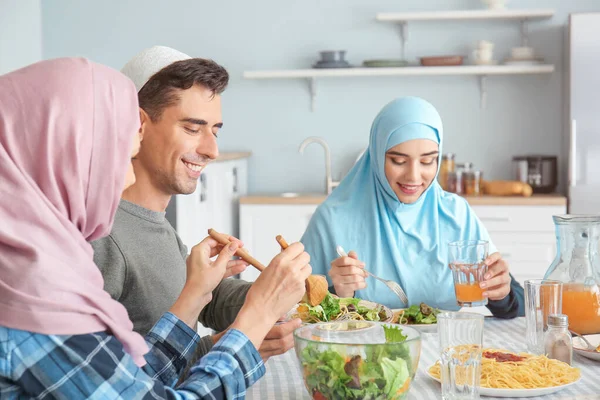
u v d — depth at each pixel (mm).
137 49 5133
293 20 5066
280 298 1396
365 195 2553
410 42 5000
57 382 1096
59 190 1157
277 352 1540
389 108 2447
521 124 4961
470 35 4953
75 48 5152
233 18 5090
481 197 4477
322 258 2545
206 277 1469
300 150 4859
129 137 1227
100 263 1630
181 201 3484
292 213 4586
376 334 1438
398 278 2471
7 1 4887
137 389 1148
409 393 1488
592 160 4438
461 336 1363
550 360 1584
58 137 1148
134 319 1689
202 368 1290
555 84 4918
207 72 1701
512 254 4434
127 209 1708
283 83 5113
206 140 1740
